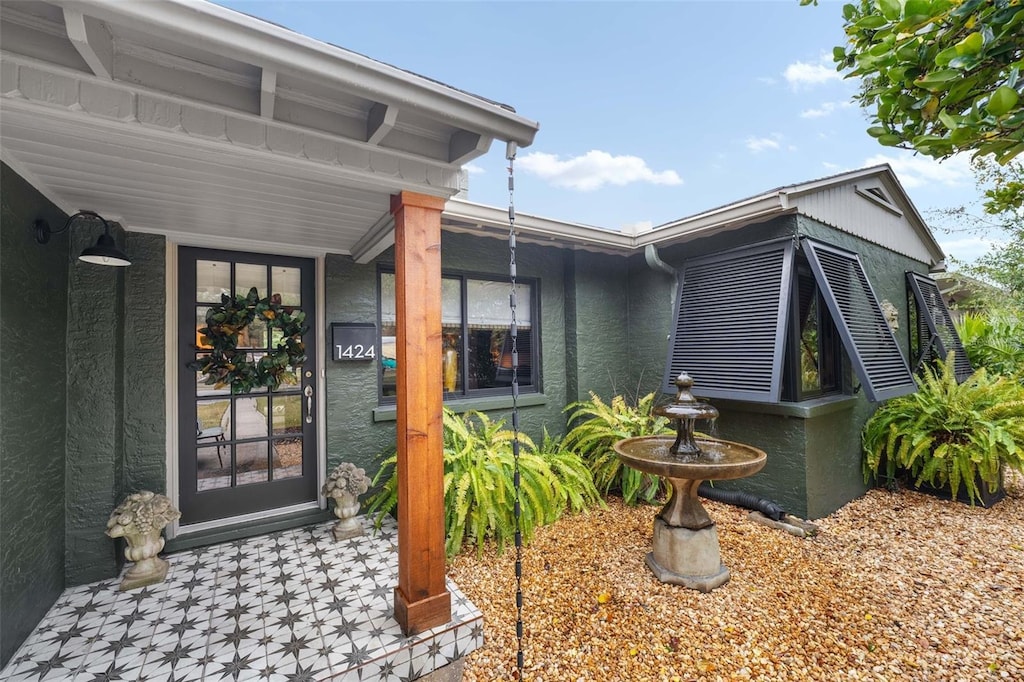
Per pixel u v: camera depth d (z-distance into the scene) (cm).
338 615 219
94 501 253
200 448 310
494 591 276
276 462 334
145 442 284
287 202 237
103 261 232
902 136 147
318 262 346
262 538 309
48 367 223
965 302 832
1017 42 109
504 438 368
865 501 430
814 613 252
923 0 116
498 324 454
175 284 300
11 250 186
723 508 403
